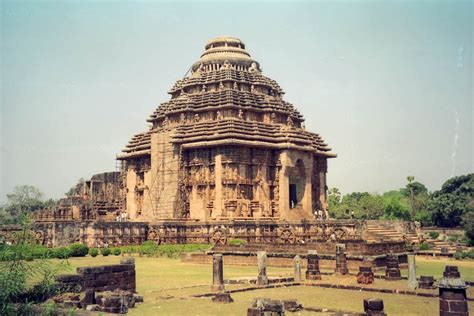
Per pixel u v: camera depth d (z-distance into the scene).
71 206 80.62
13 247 18.91
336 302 26.70
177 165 69.38
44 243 57.25
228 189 66.31
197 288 30.97
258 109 73.06
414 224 73.00
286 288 32.25
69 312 16.89
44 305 17.95
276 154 70.69
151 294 28.77
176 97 78.62
